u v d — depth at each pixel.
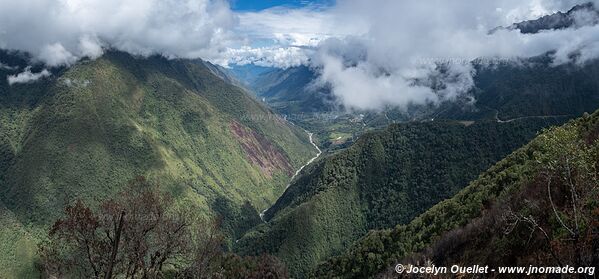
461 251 52.97
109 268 32.28
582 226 27.97
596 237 26.78
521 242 38.59
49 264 34.06
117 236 33.16
